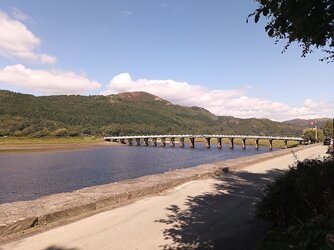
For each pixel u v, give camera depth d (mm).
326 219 4355
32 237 6242
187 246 5832
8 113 185500
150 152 87812
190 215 7867
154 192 10703
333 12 3541
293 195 5781
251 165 19797
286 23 3891
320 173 5754
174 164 52625
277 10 3789
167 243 5969
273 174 15406
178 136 127438
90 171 42906
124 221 7332
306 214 5535
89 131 184000
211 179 13602
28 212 7098
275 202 5902
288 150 35750
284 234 5043
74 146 108938
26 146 99750
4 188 29797
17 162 54812
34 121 172125
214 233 6543
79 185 31719
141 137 137875
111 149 102062
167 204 9000
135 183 11094
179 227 6914
